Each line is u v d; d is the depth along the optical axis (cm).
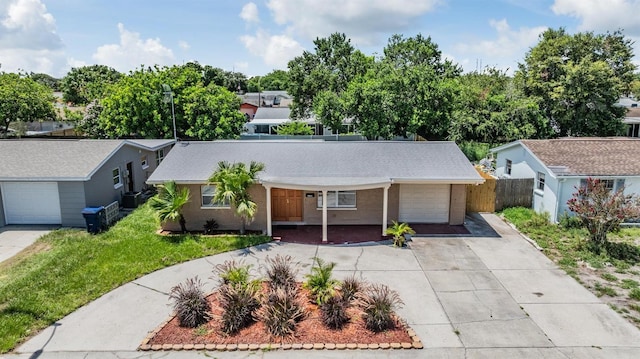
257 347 879
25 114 3369
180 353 869
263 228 1688
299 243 1532
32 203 1719
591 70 3206
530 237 1588
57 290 1127
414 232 1661
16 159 1795
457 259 1382
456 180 1600
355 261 1365
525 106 3173
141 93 3012
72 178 1639
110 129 3117
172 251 1416
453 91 3105
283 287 1048
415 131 3134
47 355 864
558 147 1959
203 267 1308
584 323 980
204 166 1709
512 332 944
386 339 907
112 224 1744
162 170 1684
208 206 1670
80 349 884
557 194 1722
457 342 906
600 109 3297
